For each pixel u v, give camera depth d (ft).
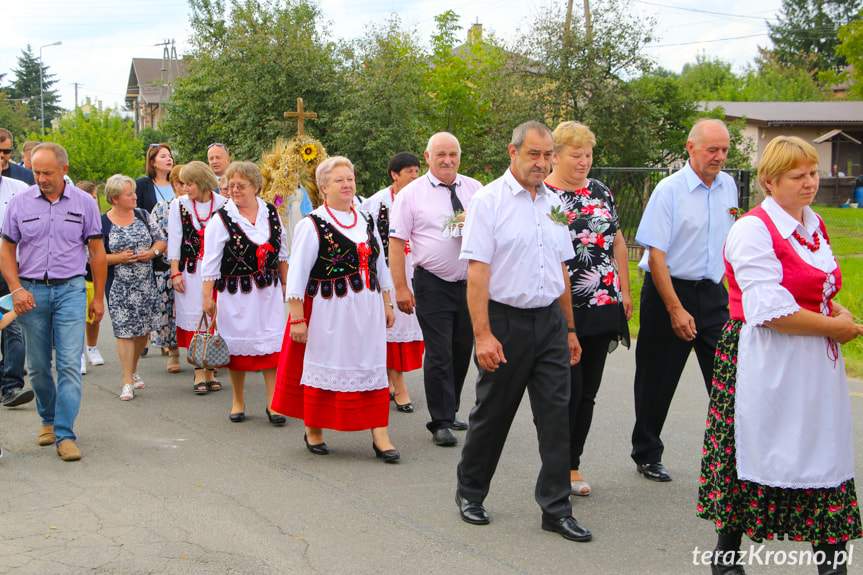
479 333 12.82
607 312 14.66
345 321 16.94
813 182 10.61
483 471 13.73
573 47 71.51
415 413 21.27
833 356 10.66
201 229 23.70
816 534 10.70
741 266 10.78
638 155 73.20
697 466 16.72
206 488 15.44
